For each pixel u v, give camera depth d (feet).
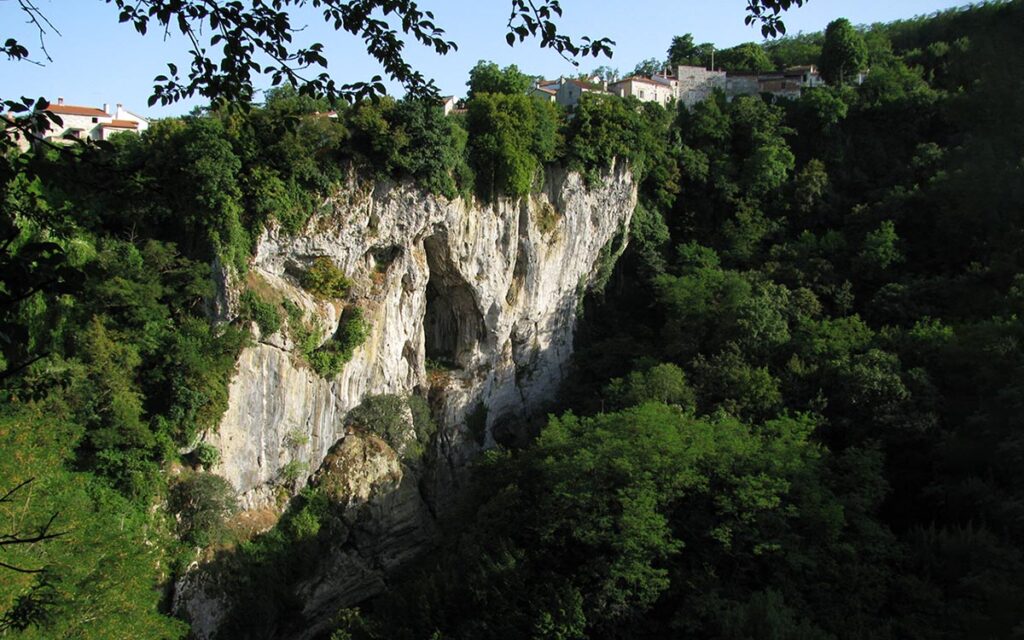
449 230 208.54
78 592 101.71
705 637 126.72
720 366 198.29
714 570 139.85
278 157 178.19
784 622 116.88
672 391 192.44
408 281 209.87
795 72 342.64
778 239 264.11
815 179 267.80
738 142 289.53
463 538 159.74
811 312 219.00
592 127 238.89
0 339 37.32
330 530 192.44
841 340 196.65
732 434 156.35
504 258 225.15
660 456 145.69
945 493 152.25
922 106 276.82
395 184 195.72
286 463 188.55
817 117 286.05
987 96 256.32
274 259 183.62
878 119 284.82
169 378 165.99
